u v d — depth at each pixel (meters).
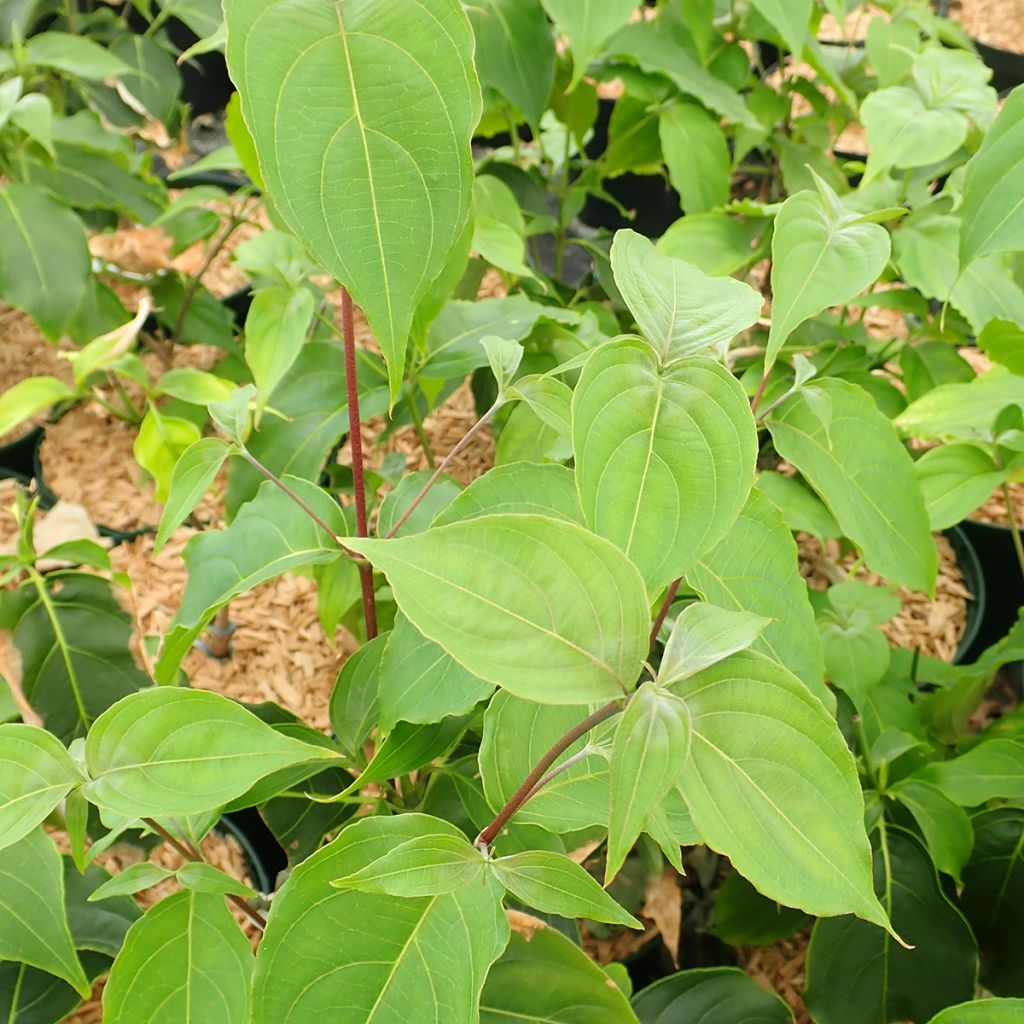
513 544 0.39
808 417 0.68
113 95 1.70
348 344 0.57
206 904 0.57
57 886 0.61
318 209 0.42
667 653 0.41
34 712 0.90
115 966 0.55
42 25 1.84
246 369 1.55
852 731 0.96
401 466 1.00
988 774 0.82
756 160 2.02
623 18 1.05
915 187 1.16
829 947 0.83
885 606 1.02
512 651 0.39
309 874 0.48
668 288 0.44
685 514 0.42
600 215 2.13
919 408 0.92
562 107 1.42
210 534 0.68
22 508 0.91
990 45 2.49
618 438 0.42
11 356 1.69
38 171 1.50
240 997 0.55
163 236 1.38
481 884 0.48
